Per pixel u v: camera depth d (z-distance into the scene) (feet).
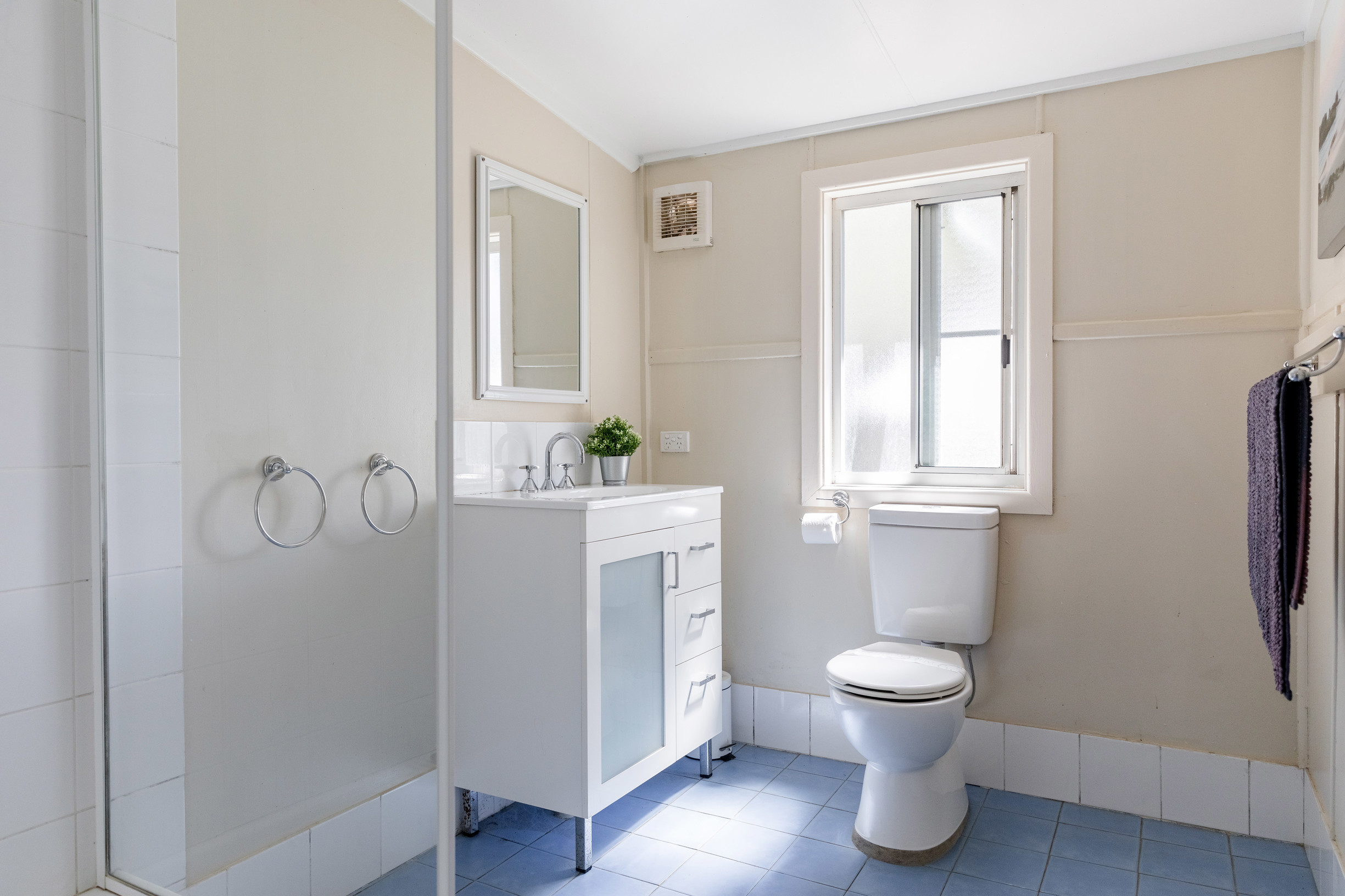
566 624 6.44
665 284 9.95
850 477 9.30
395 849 3.83
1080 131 7.88
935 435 8.92
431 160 3.76
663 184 9.95
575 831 6.82
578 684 6.40
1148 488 7.63
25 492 4.08
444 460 3.73
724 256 9.64
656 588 7.38
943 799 7.06
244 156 4.03
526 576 6.65
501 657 6.81
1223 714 7.37
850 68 7.75
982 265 8.69
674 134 9.37
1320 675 6.34
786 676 9.35
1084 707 7.89
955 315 8.82
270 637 4.00
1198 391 7.43
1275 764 7.14
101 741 4.33
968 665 8.21
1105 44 7.24
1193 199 7.44
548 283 8.38
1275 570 5.01
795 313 9.24
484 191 7.46
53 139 4.17
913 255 8.93
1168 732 7.57
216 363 4.07
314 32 3.94
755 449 9.48
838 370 9.33
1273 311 7.14
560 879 6.54
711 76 7.95
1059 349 7.97
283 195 3.98
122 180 4.22
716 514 8.33
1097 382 7.81
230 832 4.08
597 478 9.20
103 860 4.37
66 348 4.22
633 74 7.92
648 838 7.23
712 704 8.35
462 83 7.29
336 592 3.90
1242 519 7.29
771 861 6.82
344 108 3.89
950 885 6.43
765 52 7.45
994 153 8.18
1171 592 7.54
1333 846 5.80
